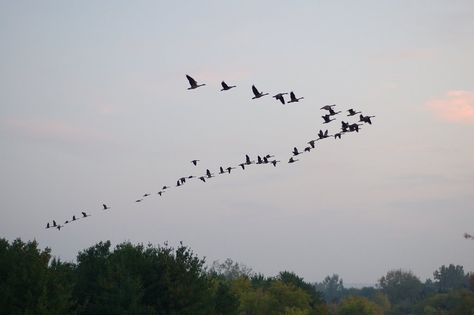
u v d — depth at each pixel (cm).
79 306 5697
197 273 6819
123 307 6144
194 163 5366
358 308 13525
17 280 5322
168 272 6556
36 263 5453
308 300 10838
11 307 5147
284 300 10556
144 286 6594
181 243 6988
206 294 6775
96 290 6481
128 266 6650
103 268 6762
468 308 13538
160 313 6406
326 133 4906
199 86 3791
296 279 12231
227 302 7619
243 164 5359
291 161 5197
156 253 6975
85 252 7250
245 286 10694
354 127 4750
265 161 5341
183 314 6378
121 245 7150
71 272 6619
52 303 5309
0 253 5666
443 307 17050
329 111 4641
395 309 19150
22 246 5838
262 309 10188
